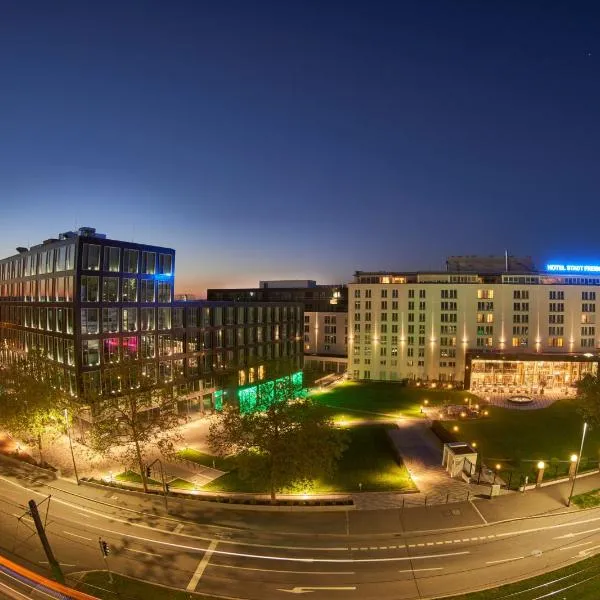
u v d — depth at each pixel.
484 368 111.44
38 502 52.34
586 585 37.19
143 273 81.50
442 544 44.22
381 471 62.38
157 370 82.19
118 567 40.22
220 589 37.50
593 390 70.31
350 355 125.69
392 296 122.81
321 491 55.81
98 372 73.94
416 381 119.81
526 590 37.00
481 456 66.50
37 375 67.25
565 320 119.19
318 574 39.59
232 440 54.03
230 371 95.50
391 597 36.62
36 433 64.62
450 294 120.00
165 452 58.16
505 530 46.66
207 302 91.62
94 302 73.38
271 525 47.69
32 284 86.50
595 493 54.00
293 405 55.38
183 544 44.09
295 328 115.62
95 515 49.53
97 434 56.75
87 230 81.12
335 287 142.50
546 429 80.38
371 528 47.12
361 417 90.06
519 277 120.81
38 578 37.56
